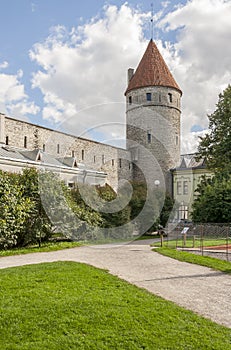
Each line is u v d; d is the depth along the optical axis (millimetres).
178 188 38406
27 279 7355
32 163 25328
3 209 13133
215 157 28000
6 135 29969
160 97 39688
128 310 5484
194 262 10539
